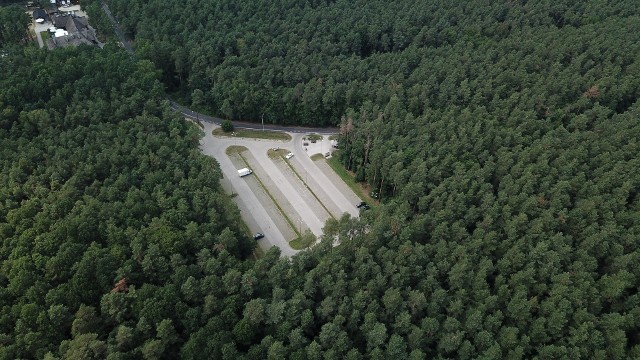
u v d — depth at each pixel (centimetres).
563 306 11550
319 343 11094
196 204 14212
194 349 10538
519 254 12681
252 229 15900
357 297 11569
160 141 16438
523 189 14725
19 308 11062
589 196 14738
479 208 14262
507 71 19975
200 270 12344
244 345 11231
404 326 11312
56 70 18625
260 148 19575
